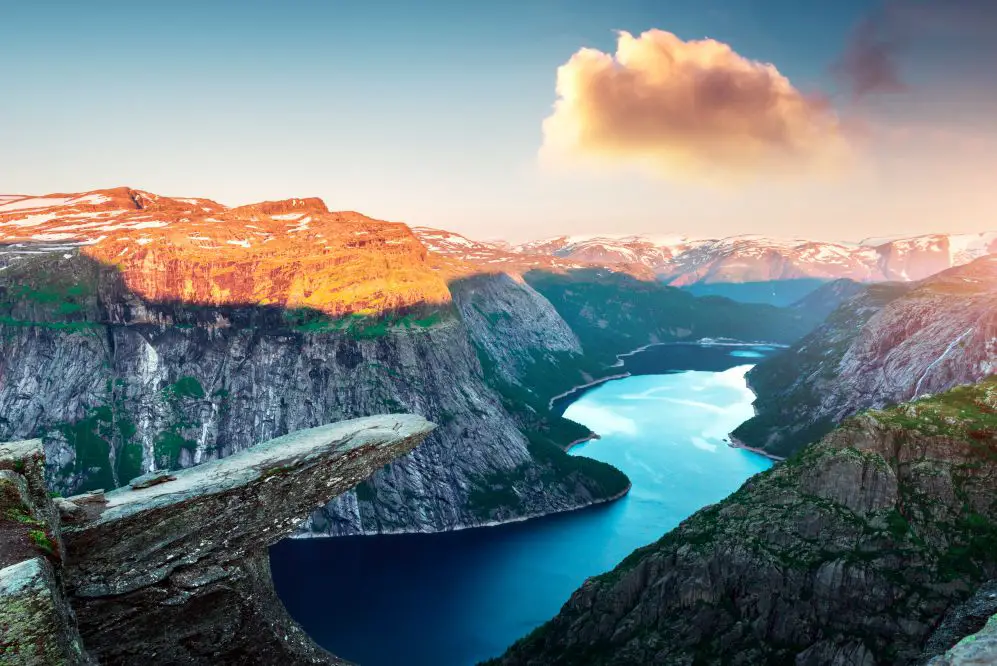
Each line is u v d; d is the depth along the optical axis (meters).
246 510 18.81
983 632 16.20
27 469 15.25
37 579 12.26
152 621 17.47
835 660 47.66
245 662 19.14
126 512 16.89
